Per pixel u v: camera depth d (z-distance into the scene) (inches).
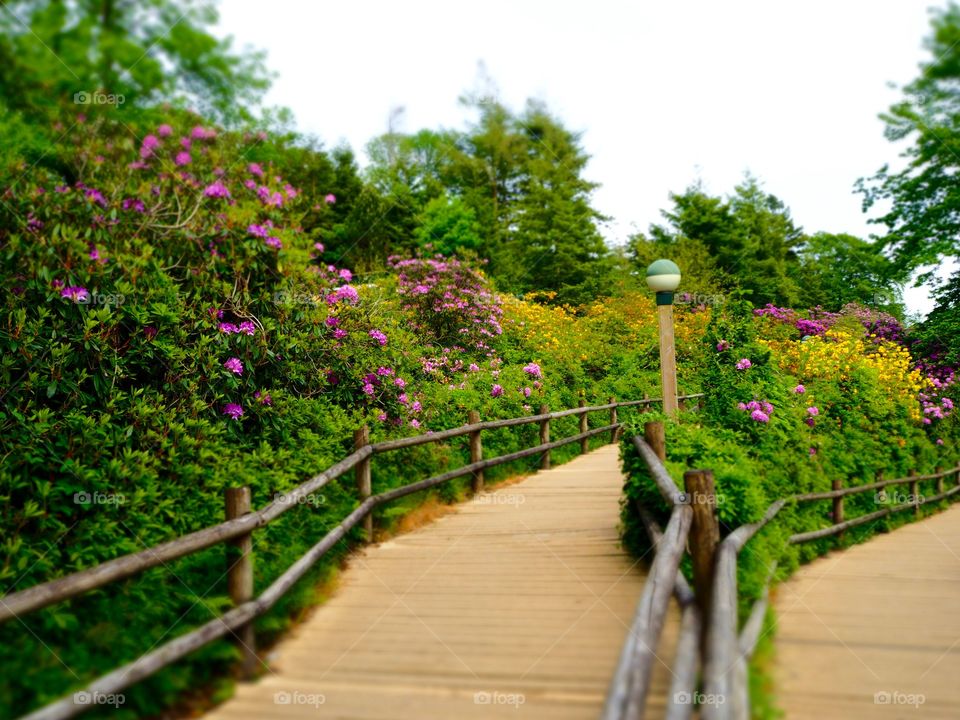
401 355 323.9
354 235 888.9
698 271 861.8
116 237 220.8
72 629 129.2
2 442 167.2
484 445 343.9
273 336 251.9
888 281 747.4
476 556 208.1
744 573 186.2
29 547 149.7
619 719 87.3
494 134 1041.5
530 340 542.6
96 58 288.0
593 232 967.0
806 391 383.9
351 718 112.6
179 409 208.5
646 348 647.1
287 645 145.9
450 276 468.1
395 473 265.4
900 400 452.4
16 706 104.9
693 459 218.2
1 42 260.4
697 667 118.3
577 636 146.2
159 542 169.2
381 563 204.2
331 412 267.3
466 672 130.0
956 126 524.7
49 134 253.9
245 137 371.2
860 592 221.9
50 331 187.8
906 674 144.3
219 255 248.4
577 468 374.0
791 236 1138.0
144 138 261.3
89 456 177.2
